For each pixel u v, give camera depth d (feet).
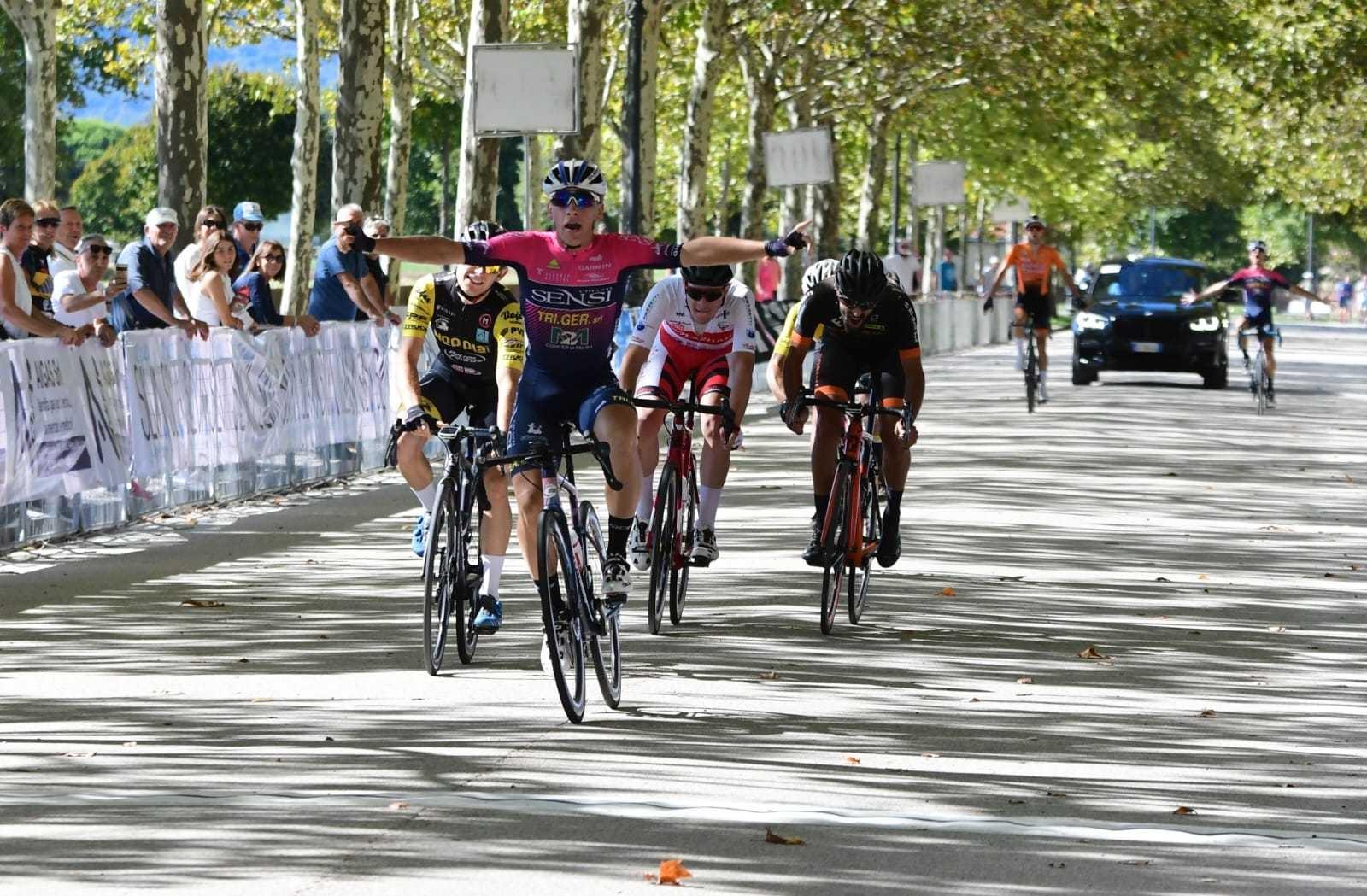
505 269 64.64
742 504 104.58
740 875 38.50
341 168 171.32
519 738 50.70
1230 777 47.65
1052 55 290.76
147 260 97.14
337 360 116.98
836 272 67.46
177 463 97.60
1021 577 80.59
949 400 191.01
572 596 53.62
